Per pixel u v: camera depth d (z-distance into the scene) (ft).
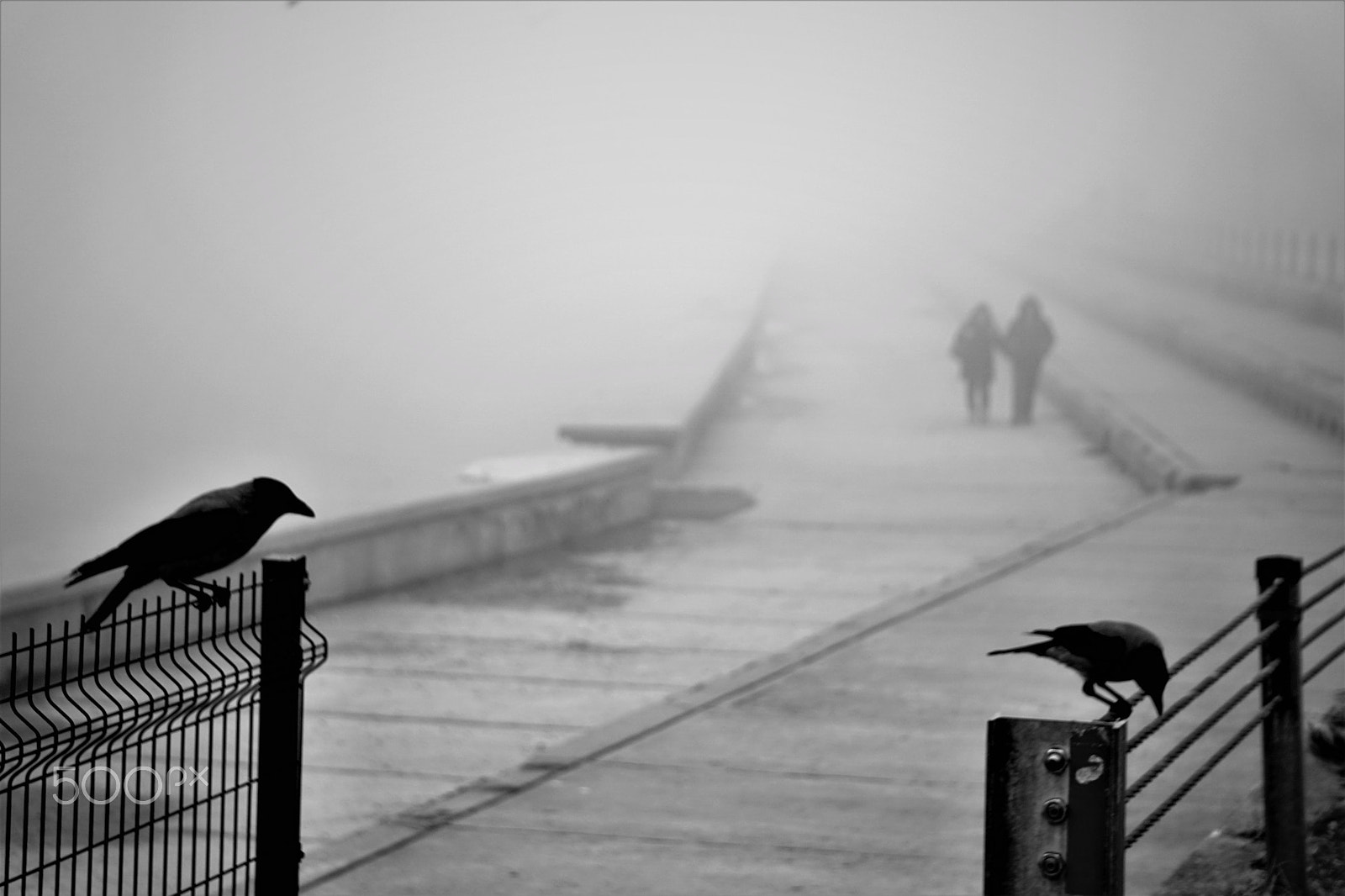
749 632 53.26
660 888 26.55
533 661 48.21
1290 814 24.34
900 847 28.50
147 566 16.61
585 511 72.18
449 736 39.68
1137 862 27.68
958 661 42.50
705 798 31.35
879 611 49.26
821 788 31.99
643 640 51.78
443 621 53.47
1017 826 15.72
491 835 29.17
